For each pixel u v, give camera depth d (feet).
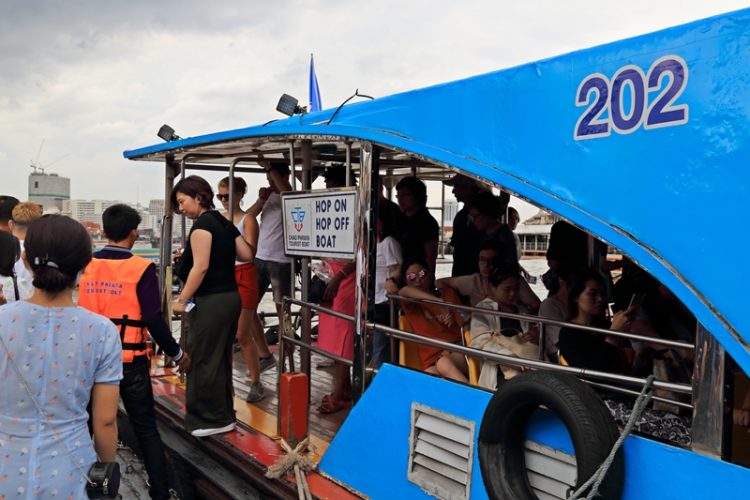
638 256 7.48
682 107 7.21
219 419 14.66
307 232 13.52
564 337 10.56
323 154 17.75
